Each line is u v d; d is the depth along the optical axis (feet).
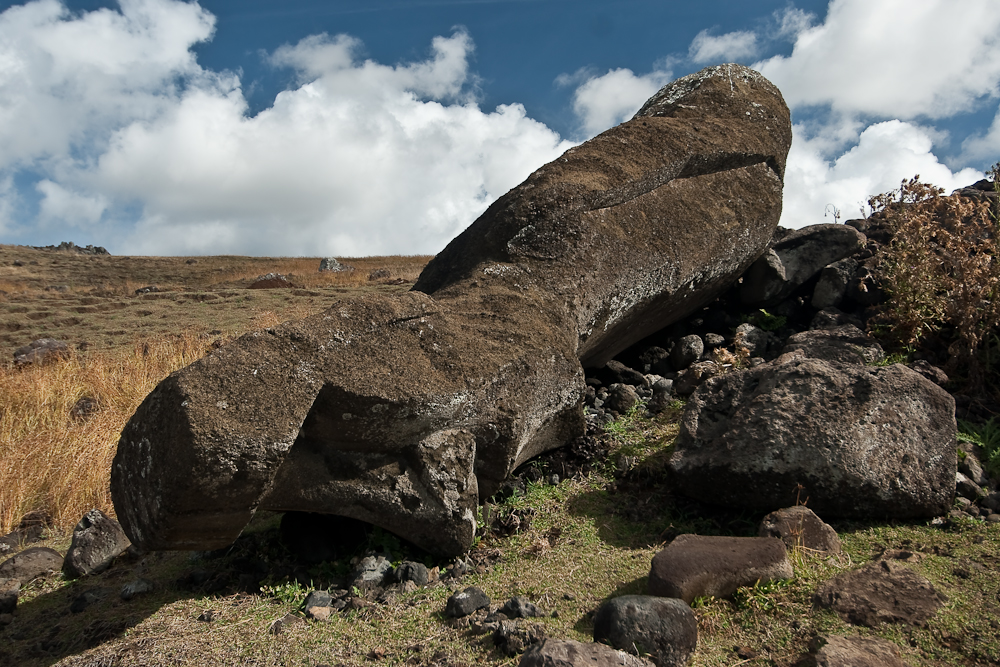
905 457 11.08
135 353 28.17
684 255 16.62
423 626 9.23
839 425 11.32
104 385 24.02
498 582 10.39
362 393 10.41
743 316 19.57
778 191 19.04
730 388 13.12
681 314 18.76
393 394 10.61
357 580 10.55
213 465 9.00
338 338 10.82
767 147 18.88
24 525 15.48
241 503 9.55
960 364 15.07
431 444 11.27
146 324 39.65
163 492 9.08
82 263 99.45
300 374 10.15
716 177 18.12
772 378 12.44
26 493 16.46
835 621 8.29
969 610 8.38
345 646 8.91
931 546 10.14
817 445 11.19
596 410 16.55
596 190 15.70
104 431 19.35
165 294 51.42
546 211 15.24
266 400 9.68
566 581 10.14
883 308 17.46
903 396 11.53
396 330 11.45
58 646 9.70
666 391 16.55
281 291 52.11
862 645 7.55
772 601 8.77
